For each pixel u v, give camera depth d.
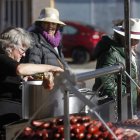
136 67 7.14
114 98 6.01
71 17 32.38
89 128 4.60
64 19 32.31
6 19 23.22
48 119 4.95
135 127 5.32
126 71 6.08
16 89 5.48
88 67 24.05
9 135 4.53
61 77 4.14
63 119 4.65
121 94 5.64
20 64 5.23
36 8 21.30
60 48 7.46
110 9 32.31
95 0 32.72
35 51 6.97
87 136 4.55
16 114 5.32
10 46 5.71
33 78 5.55
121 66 5.48
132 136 4.73
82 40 25.50
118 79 5.59
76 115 5.12
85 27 25.86
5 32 5.78
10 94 5.46
